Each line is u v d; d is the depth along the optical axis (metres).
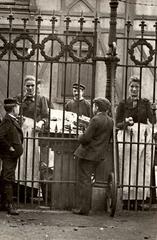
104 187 13.29
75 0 23.30
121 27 23.19
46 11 23.17
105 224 12.09
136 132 13.93
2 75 23.16
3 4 23.23
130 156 13.37
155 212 13.44
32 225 11.76
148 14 23.20
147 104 14.17
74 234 11.16
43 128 13.53
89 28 23.19
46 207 13.40
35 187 13.91
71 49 13.20
